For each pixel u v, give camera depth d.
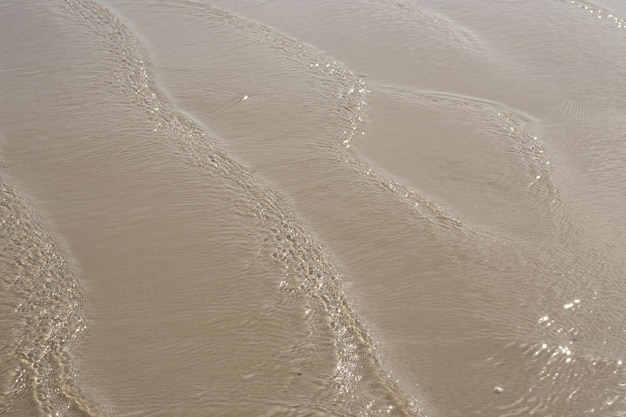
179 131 12.95
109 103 13.80
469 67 14.74
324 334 8.95
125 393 8.26
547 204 10.93
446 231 10.46
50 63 15.16
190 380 8.38
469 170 11.74
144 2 17.69
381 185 11.48
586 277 9.56
